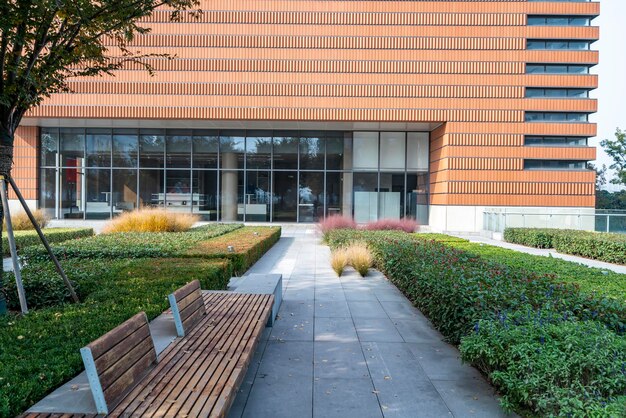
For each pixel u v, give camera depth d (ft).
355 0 75.66
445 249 31.12
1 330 13.75
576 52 76.02
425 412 12.30
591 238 46.83
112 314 15.65
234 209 85.40
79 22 18.51
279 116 75.10
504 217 67.77
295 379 14.53
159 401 9.09
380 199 85.87
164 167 84.74
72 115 73.61
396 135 86.12
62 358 11.37
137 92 74.02
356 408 12.51
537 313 14.42
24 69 18.31
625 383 10.11
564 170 76.59
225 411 9.07
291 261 41.37
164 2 20.11
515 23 75.97
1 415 8.42
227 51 74.90
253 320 15.89
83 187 84.23
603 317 15.29
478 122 75.97
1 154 17.90
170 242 37.78
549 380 10.70
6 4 15.71
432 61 75.72
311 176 85.81
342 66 75.61
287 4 75.41
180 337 13.67
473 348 13.43
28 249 30.42
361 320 21.94
